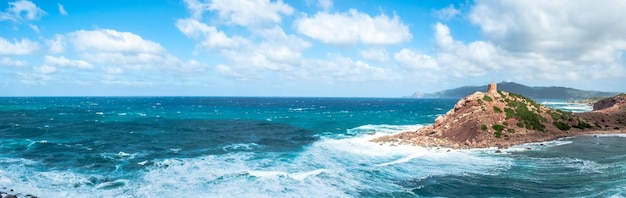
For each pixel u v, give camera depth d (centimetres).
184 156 3591
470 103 4978
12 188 2373
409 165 3089
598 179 2445
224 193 2289
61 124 6819
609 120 5681
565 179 2500
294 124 7300
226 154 3719
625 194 2044
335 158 3456
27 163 3191
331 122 7806
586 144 4000
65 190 2362
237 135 5400
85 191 2344
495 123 4522
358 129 6216
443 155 3519
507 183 2456
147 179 2644
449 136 4438
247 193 2286
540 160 3192
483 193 2245
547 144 4025
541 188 2305
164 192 2319
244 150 3988
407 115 10606
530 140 4250
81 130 5838
